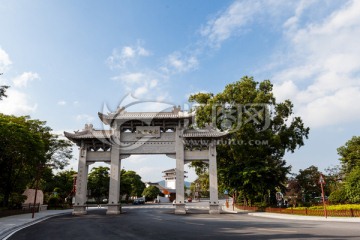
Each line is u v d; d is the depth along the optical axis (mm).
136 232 13828
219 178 32844
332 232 12125
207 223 17875
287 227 14547
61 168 43875
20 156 30781
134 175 77500
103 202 63625
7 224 18734
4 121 29984
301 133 36062
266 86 35781
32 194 39938
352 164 41469
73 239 12000
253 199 34625
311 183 38156
